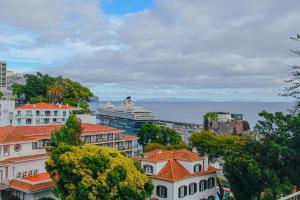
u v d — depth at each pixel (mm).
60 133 51062
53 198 46250
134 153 86625
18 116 103438
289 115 52250
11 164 47875
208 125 141625
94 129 79062
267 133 53938
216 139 81125
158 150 63094
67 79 146375
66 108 112812
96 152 39375
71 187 37062
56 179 39531
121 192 36719
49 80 143750
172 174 50750
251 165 47438
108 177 36562
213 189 57688
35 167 51438
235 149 55438
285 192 40875
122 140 83750
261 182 49062
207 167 57875
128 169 38625
